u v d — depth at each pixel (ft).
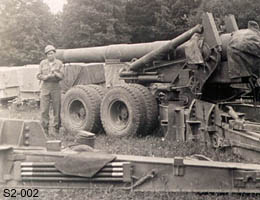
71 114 35.68
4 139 17.84
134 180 16.49
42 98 32.48
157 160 16.43
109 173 16.53
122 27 123.03
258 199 15.42
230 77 24.97
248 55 24.47
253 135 22.47
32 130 18.04
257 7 79.77
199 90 27.68
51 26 131.03
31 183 17.29
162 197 15.90
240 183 15.62
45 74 32.04
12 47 123.03
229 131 24.09
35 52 122.83
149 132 32.45
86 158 16.67
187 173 15.99
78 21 120.16
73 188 16.96
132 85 32.86
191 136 27.04
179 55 30.73
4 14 122.83
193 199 15.60
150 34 124.06
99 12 119.24
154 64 32.14
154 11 124.98
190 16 101.60
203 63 26.63
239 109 28.09
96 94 34.71
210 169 15.85
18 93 65.72
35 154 17.20
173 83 31.22
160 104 32.27
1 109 63.93
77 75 39.91
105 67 37.93
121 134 32.27
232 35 25.48
